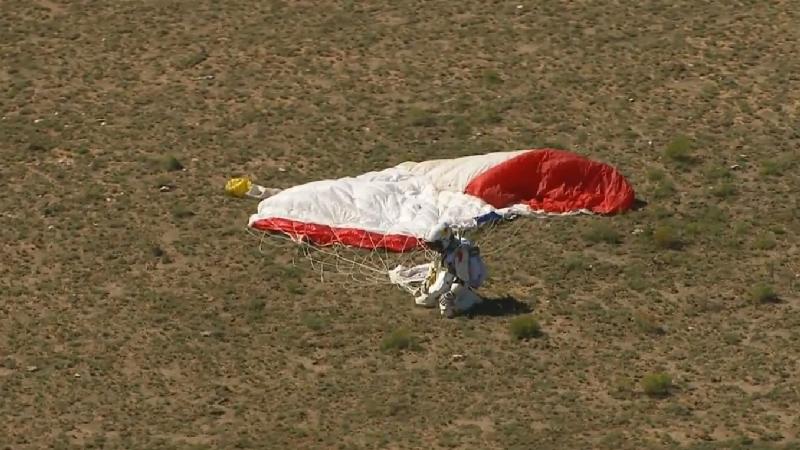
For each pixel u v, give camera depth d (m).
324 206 144.00
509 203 146.25
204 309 134.75
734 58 173.38
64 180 154.50
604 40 176.62
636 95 167.38
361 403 122.88
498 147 158.75
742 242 144.38
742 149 158.75
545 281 138.12
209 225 146.12
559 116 164.00
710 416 121.38
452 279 133.12
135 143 160.50
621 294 137.00
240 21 181.50
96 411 122.44
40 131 162.75
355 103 166.50
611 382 125.81
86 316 134.38
